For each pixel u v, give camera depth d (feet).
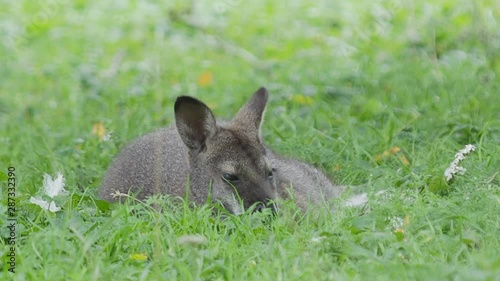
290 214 33.91
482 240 28.99
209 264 27.68
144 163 39.96
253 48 69.46
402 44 61.77
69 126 49.55
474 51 57.21
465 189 34.99
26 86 58.80
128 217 31.42
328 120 47.34
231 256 28.09
